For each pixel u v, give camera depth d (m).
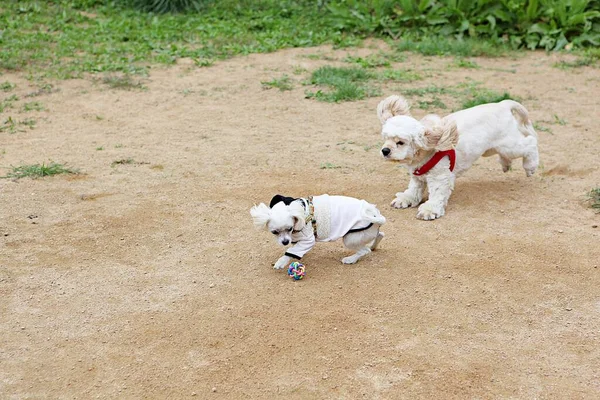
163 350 3.46
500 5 8.35
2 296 3.73
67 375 3.36
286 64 7.45
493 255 4.00
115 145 5.27
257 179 4.76
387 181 4.75
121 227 4.24
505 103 4.61
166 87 6.59
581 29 8.05
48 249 4.05
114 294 3.75
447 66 7.32
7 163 4.96
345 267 3.92
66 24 8.82
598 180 4.73
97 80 6.75
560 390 3.29
